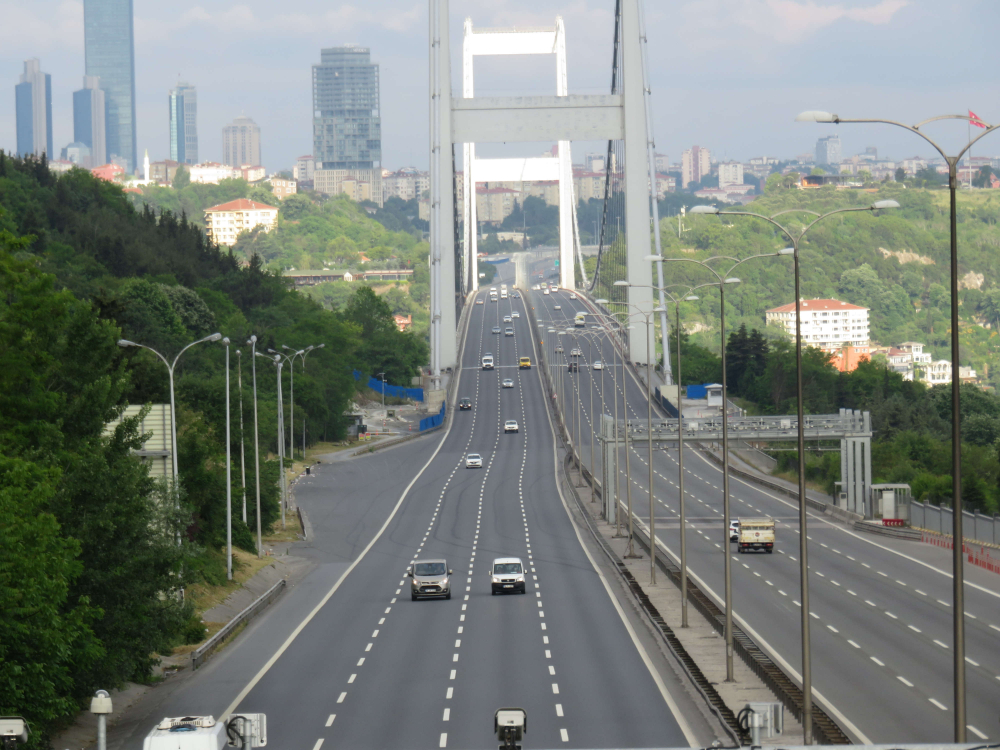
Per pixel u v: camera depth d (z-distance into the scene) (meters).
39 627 146.38
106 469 184.00
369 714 176.25
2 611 144.00
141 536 188.25
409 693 190.00
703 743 154.62
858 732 161.12
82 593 178.62
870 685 190.62
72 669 171.38
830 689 188.12
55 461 185.25
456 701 183.12
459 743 157.25
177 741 109.38
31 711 147.25
